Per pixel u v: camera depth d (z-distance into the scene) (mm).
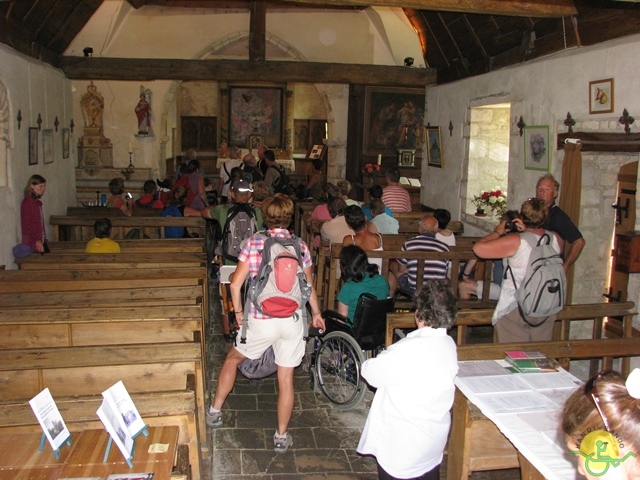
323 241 6594
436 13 9039
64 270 5484
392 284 6613
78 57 10203
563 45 6527
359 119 14023
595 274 6344
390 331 4484
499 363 3607
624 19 5496
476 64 8789
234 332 4270
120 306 4621
